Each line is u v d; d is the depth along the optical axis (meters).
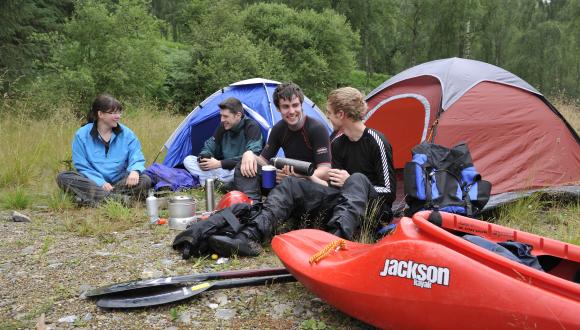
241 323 2.62
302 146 4.36
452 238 2.13
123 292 2.83
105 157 5.32
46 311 2.75
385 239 2.39
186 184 5.96
